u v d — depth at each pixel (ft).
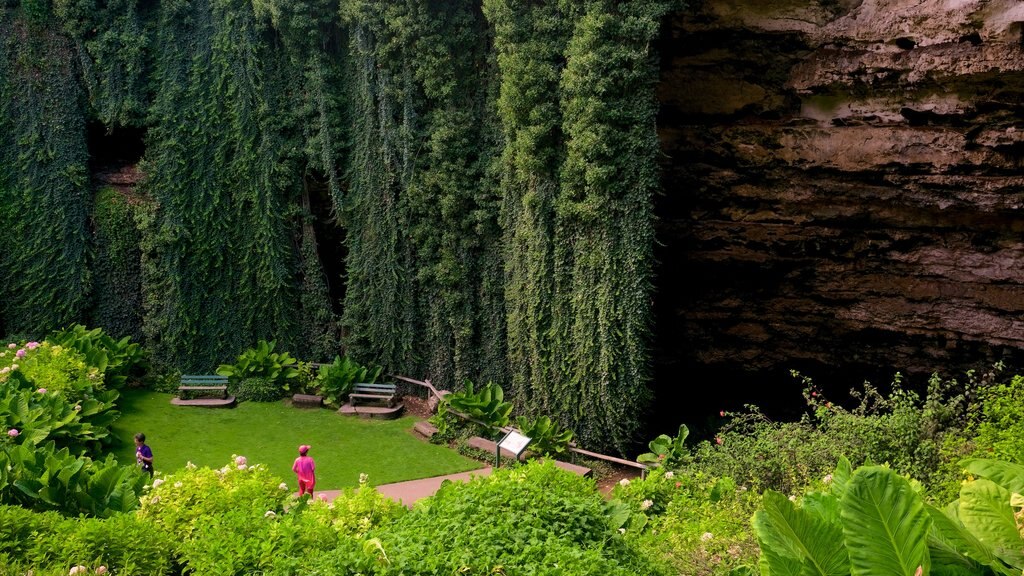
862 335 51.62
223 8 58.23
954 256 45.78
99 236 59.00
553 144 47.78
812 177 47.21
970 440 29.91
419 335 57.41
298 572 20.89
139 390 55.67
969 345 47.29
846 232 48.62
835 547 14.88
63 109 57.98
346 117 58.85
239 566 22.63
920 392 51.26
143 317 59.41
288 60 59.11
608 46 43.98
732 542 22.70
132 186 60.03
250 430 50.08
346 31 58.34
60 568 22.11
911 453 30.04
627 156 44.70
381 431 51.29
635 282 44.83
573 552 19.56
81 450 40.24
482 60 54.03
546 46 47.11
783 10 43.52
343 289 61.93
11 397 38.86
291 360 57.62
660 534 25.76
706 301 55.52
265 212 58.80
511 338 51.37
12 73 57.21
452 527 21.56
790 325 53.67
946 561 14.67
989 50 37.70
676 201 52.29
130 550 23.97
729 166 49.60
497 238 53.78
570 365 47.21
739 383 58.39
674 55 47.57
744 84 46.88
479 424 49.83
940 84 40.45
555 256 47.52
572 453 46.96
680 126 49.96
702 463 34.50
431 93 54.03
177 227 58.23
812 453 30.42
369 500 28.84
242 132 58.49
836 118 44.78
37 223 57.52
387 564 19.44
